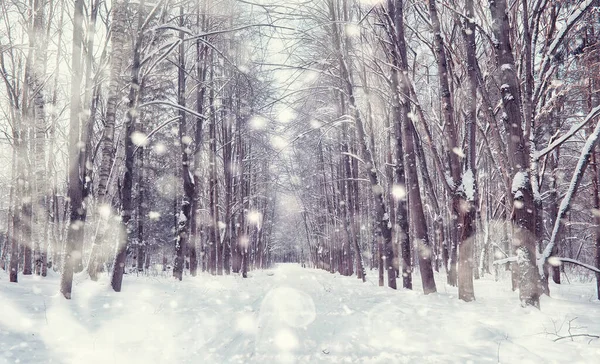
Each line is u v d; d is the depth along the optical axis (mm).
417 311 7234
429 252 11797
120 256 11781
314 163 33000
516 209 8055
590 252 32844
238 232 29125
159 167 28391
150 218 30703
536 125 11445
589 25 11742
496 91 14672
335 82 18156
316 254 58625
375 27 15078
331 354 4137
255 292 12641
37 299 8633
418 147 16625
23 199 14781
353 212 24312
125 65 17016
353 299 9570
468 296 9500
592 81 11945
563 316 6980
